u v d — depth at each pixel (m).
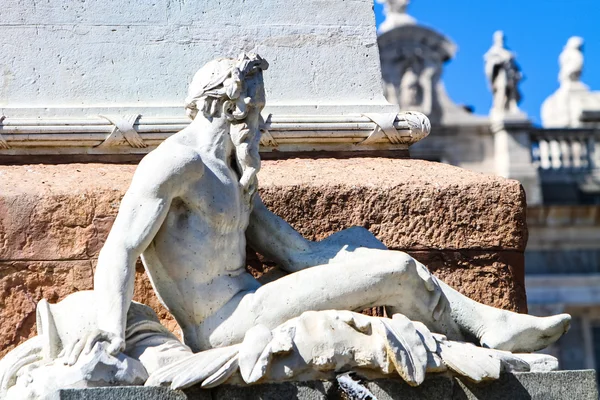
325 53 9.99
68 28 9.77
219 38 9.89
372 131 9.76
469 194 9.28
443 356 7.94
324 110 9.81
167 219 8.10
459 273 9.20
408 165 9.62
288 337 7.68
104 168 9.38
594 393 8.12
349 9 10.12
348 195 9.16
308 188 9.12
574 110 45.38
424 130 9.86
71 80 9.68
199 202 8.09
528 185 42.47
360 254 8.45
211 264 8.14
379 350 7.80
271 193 9.07
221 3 9.97
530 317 8.48
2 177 9.12
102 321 7.70
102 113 9.58
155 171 7.96
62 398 7.30
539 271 41.22
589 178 42.94
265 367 7.59
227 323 8.08
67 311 7.93
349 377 7.75
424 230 9.19
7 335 8.73
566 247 41.31
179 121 9.56
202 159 8.15
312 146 9.76
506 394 8.00
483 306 8.50
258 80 8.31
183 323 8.23
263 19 9.98
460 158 43.47
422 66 44.53
